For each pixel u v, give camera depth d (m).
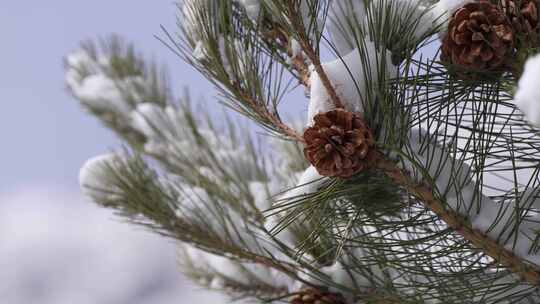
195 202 1.15
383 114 0.84
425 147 0.86
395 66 0.86
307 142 0.83
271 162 1.27
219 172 1.24
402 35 0.86
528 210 0.86
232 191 1.20
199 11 0.90
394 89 0.85
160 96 1.57
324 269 1.03
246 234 1.13
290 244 1.06
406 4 0.88
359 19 0.87
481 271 0.89
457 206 0.86
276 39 0.92
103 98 1.60
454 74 0.87
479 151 0.87
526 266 0.87
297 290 1.09
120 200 1.16
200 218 1.13
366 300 0.96
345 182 0.88
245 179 1.24
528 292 0.88
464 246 0.89
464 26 0.83
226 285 1.29
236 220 1.16
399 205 0.90
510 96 0.89
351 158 0.82
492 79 0.87
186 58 0.92
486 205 0.87
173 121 1.33
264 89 0.91
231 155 1.26
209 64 0.91
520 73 0.84
